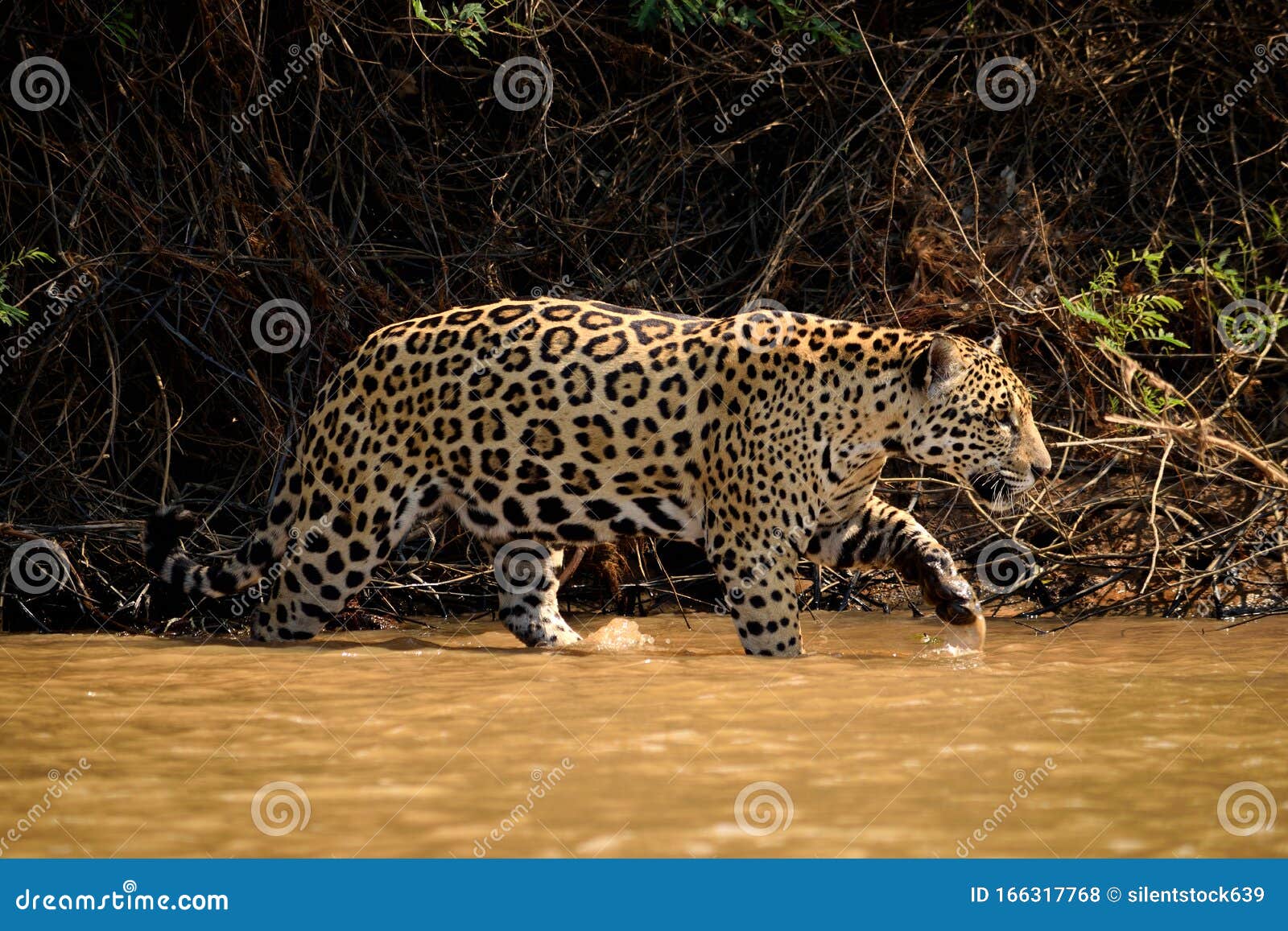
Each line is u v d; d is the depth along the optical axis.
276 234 12.84
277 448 12.33
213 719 7.29
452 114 13.82
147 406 12.98
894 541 9.97
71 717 7.36
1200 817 5.44
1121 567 11.62
